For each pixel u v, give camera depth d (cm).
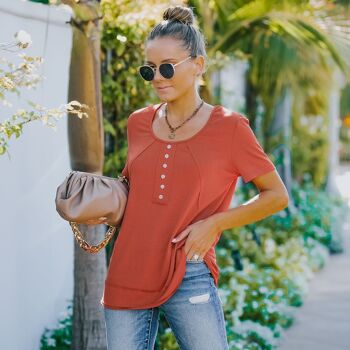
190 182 272
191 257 270
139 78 521
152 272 273
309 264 860
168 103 284
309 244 932
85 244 293
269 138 1187
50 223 460
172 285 269
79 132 378
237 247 754
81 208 278
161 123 286
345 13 694
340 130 3256
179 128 280
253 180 279
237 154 274
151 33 281
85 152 380
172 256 270
